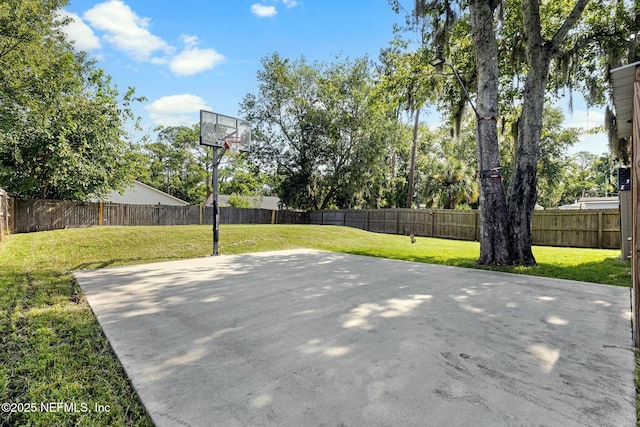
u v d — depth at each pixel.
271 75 20.16
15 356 2.22
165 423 1.52
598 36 7.32
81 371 2.03
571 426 1.49
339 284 4.59
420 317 3.10
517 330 2.75
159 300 3.72
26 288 4.20
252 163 21.72
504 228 6.21
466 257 7.50
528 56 6.32
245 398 1.72
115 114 13.53
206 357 2.22
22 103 11.33
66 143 11.66
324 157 20.86
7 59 10.83
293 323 2.93
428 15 7.17
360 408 1.62
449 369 2.04
